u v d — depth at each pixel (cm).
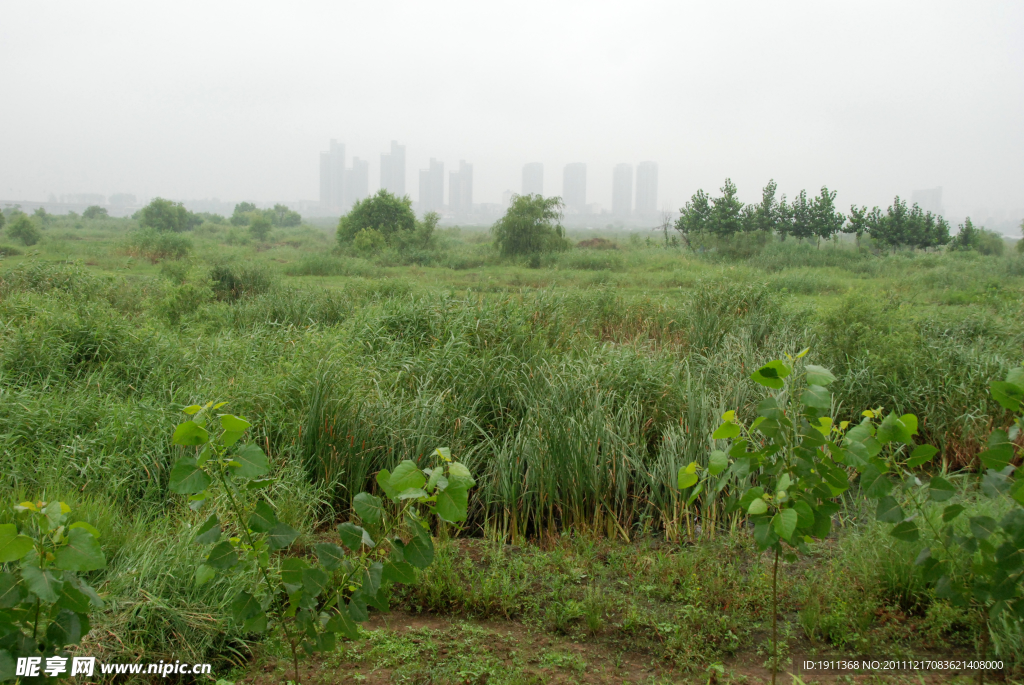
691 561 374
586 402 548
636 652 302
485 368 629
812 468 224
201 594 303
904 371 645
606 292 1134
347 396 529
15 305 764
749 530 432
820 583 345
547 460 473
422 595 347
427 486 212
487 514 472
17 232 3500
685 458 480
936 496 240
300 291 1163
